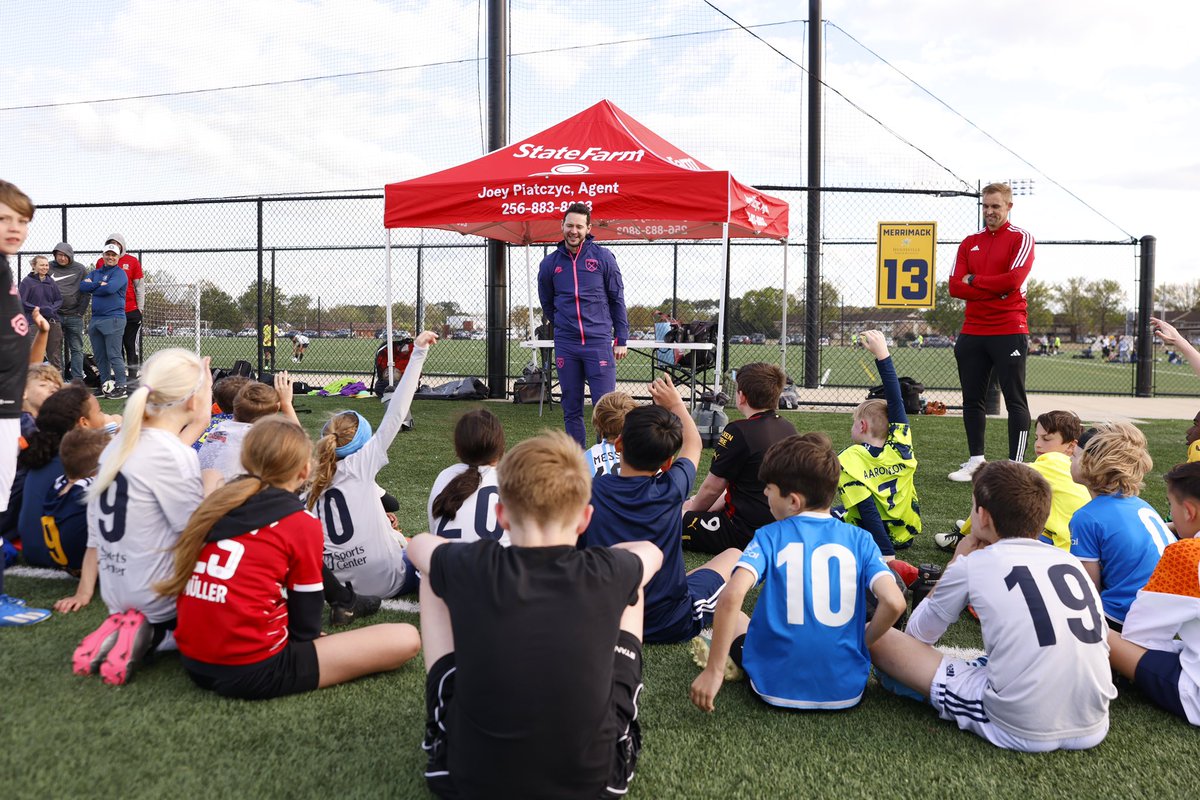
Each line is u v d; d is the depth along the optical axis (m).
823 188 9.78
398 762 2.01
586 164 7.27
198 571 2.21
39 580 3.30
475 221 7.25
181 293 12.52
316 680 2.34
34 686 2.34
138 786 1.87
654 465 2.69
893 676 2.40
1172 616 2.34
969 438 5.65
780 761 2.07
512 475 1.73
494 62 10.39
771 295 16.34
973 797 1.93
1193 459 3.69
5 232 2.68
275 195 10.00
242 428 3.36
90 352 14.86
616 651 1.83
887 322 26.56
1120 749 2.16
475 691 1.61
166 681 2.40
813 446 2.35
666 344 7.81
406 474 5.46
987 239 5.52
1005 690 2.11
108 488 2.37
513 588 1.63
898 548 3.97
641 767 2.03
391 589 3.12
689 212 6.84
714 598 2.87
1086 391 13.30
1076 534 2.78
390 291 8.03
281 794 1.86
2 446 2.77
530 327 10.39
